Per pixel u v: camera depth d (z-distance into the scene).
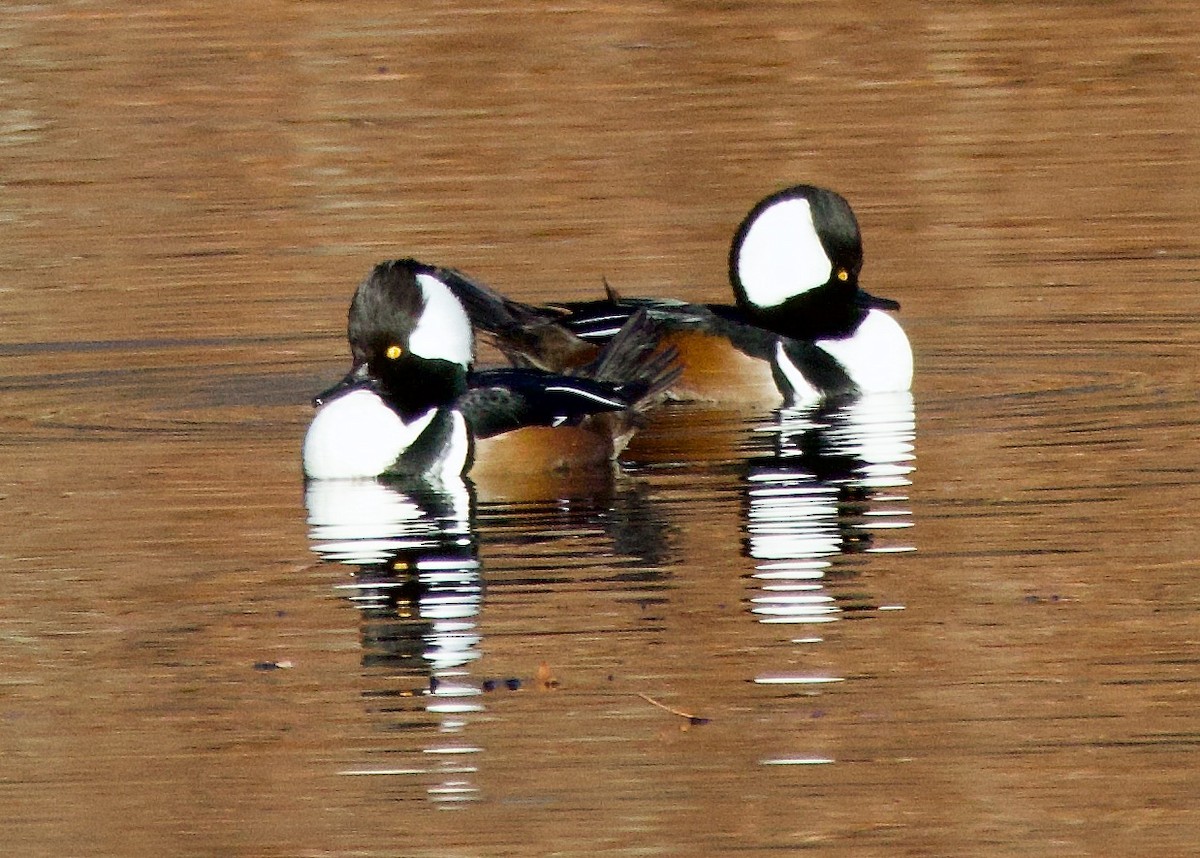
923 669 10.27
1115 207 19.80
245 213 20.25
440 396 13.91
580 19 26.02
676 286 18.05
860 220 19.69
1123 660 10.30
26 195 20.89
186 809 9.05
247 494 13.34
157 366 16.33
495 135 22.25
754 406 15.82
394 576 11.70
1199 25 25.12
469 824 8.90
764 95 23.33
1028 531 12.16
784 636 10.70
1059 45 24.69
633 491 13.35
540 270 18.45
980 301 17.62
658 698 10.03
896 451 14.02
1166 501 12.61
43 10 26.44
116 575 11.82
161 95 23.61
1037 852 8.56
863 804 8.99
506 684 10.25
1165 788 9.05
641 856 8.59
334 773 9.39
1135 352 16.19
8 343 16.95
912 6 26.42
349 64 24.55
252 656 10.66
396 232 19.59
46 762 9.56
